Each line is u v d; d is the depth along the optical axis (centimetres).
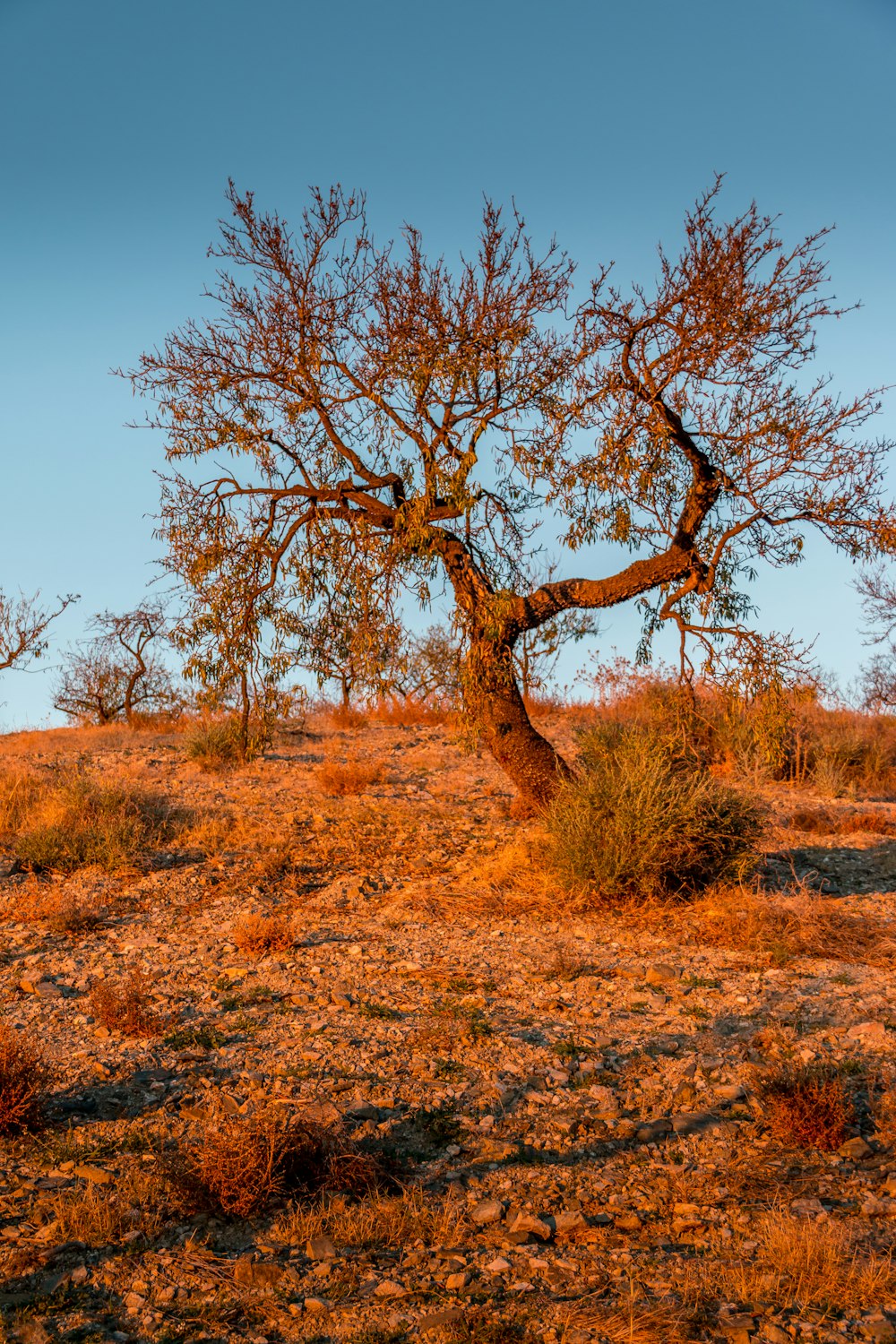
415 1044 595
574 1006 660
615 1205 418
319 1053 582
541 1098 521
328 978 723
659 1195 425
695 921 843
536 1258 377
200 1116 501
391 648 1073
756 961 748
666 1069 557
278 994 693
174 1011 662
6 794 1293
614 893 898
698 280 949
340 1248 388
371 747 1717
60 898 953
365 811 1243
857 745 1573
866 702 2444
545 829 981
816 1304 345
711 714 1518
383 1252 386
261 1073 557
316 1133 447
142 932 862
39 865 1059
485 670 1097
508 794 1367
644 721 1534
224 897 949
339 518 1099
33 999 699
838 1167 448
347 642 1107
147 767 1544
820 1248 367
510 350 1007
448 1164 457
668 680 1873
